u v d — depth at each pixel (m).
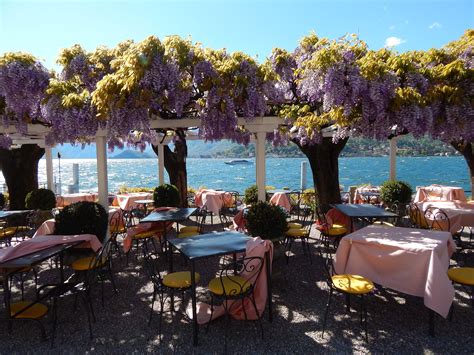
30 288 4.32
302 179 12.34
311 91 4.75
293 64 6.25
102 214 4.93
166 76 4.39
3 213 6.36
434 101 4.43
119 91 4.38
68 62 5.58
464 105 4.40
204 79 4.73
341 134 5.25
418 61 5.00
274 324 3.20
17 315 2.97
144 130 4.67
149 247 6.11
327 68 4.35
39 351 2.84
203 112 5.05
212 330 3.14
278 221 4.44
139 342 2.95
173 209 6.16
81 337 3.07
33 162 8.88
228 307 3.25
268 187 11.90
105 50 5.72
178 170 9.36
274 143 8.17
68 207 4.84
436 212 5.07
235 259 3.90
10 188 8.73
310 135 5.59
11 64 4.90
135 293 4.07
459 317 3.24
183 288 3.19
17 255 3.37
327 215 5.68
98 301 3.86
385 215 4.91
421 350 2.69
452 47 5.06
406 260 3.01
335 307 3.54
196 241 3.57
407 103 4.23
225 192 9.27
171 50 4.63
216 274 4.63
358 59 4.67
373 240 3.27
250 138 8.64
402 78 4.45
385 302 3.62
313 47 6.20
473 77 4.37
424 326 3.09
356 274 3.35
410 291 2.99
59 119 4.71
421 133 4.47
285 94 6.33
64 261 4.51
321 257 5.12
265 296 3.21
